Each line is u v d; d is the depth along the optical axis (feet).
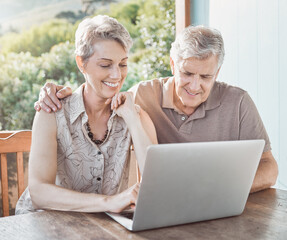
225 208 3.32
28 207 4.42
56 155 4.14
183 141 5.24
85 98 4.38
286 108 6.95
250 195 4.17
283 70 6.96
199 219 3.24
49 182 3.89
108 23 4.00
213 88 5.43
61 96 4.28
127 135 4.52
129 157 4.72
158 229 3.06
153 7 13.41
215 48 4.43
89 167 4.33
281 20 6.92
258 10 7.38
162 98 5.37
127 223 3.10
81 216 3.37
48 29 13.33
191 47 4.41
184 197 3.05
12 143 4.94
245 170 3.25
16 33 13.04
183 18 8.39
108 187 4.43
